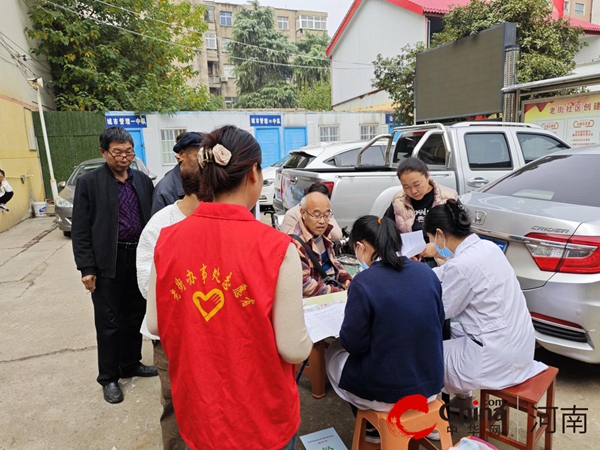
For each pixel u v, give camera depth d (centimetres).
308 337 120
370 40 1867
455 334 232
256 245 112
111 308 273
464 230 208
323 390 271
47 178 1227
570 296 243
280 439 120
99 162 909
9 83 993
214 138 120
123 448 235
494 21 1036
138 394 288
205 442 116
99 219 261
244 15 3094
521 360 199
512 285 204
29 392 292
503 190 332
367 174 441
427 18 1538
